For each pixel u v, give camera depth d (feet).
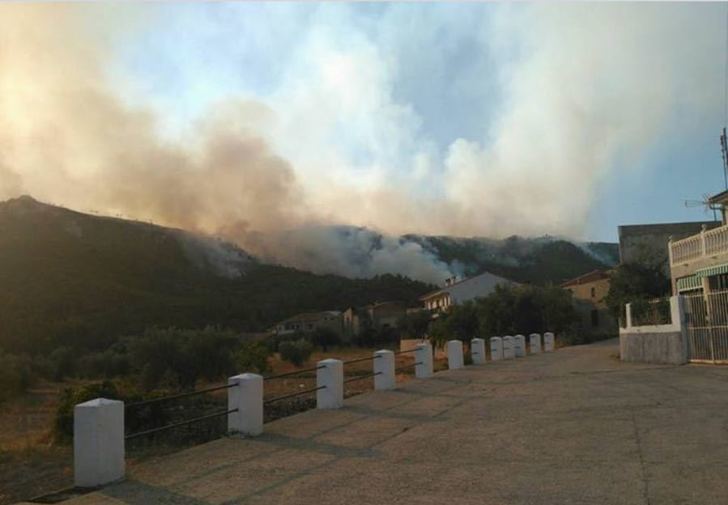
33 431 75.31
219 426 67.97
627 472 22.36
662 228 172.86
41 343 244.63
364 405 44.65
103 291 332.19
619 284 167.43
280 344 222.48
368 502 20.67
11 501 31.42
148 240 515.50
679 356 65.67
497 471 23.72
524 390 49.29
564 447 27.09
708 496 19.13
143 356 136.46
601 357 91.04
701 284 91.71
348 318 365.81
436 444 29.48
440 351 203.21
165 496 22.67
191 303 381.19
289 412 83.41
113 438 25.12
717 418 31.60
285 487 23.13
